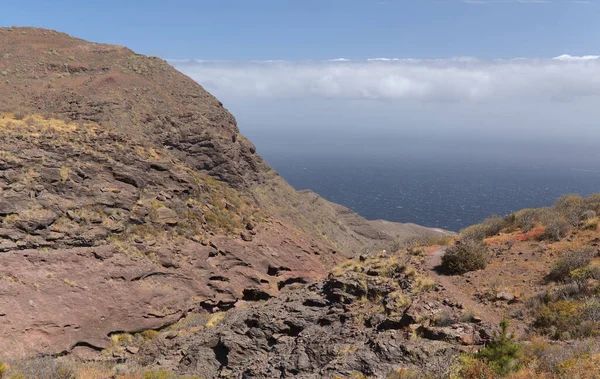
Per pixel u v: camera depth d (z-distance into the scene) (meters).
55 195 27.61
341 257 49.53
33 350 19.80
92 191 29.45
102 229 27.28
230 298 29.77
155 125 55.16
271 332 18.00
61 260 24.02
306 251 43.00
